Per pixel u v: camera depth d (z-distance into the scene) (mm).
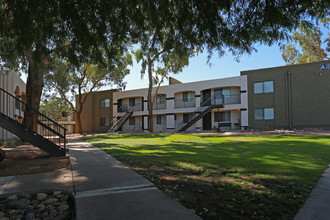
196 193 4035
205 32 5621
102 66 6875
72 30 5762
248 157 8008
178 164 6754
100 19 5906
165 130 34906
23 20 5090
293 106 25078
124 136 23031
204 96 31672
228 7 5055
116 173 5531
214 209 3324
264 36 5781
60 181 4871
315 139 15180
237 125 28938
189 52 6723
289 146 11430
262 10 5293
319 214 3102
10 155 9039
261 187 4375
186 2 5414
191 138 17734
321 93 23859
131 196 3820
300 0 4867
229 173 5547
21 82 22797
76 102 44688
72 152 9891
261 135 19625
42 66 6586
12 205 3697
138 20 5816
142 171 5816
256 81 27266
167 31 6492
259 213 3154
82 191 4129
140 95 36812
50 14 5363
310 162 6887
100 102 40938
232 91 29672
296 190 4105
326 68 23797
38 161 7719
